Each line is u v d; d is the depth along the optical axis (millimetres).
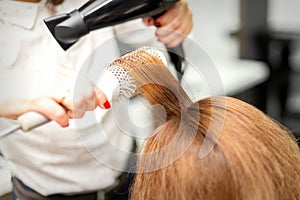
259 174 356
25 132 570
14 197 699
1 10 602
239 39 1176
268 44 1199
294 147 396
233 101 403
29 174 667
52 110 499
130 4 457
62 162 631
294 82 1258
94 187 628
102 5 450
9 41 591
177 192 351
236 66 1146
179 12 519
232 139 363
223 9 1137
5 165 683
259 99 1168
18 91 525
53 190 663
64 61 542
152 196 363
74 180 642
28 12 592
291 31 1240
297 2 1239
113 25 467
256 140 369
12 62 573
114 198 580
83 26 450
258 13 1176
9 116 528
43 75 538
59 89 509
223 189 347
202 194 346
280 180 367
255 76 1148
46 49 564
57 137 602
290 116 1212
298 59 1256
